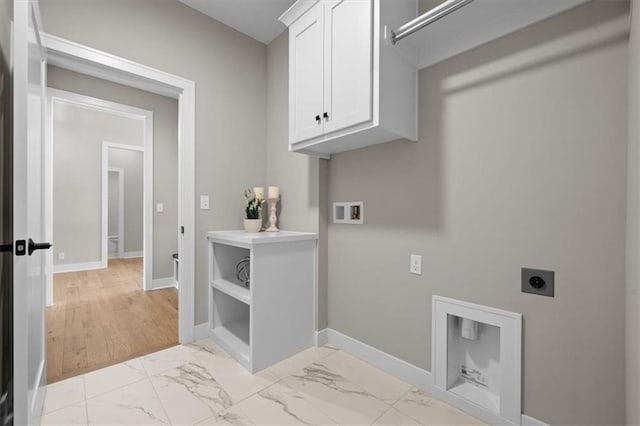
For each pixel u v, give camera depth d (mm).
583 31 1153
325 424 1384
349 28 1536
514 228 1337
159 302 3229
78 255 4875
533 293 1286
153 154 3701
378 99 1427
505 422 1350
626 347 1036
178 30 2170
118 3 1913
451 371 1578
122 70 1919
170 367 1861
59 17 1700
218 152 2373
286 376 1779
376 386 1688
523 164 1309
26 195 1072
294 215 2389
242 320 2482
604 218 1117
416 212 1693
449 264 1555
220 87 2389
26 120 1075
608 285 1110
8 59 1407
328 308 2244
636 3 857
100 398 1548
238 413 1449
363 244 1988
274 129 2600
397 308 1790
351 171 2053
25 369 1060
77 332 2410
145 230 3674
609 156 1104
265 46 2715
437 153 1601
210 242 2297
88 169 4941
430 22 1310
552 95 1230
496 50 1387
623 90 1071
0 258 1329
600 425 1131
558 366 1225
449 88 1553
